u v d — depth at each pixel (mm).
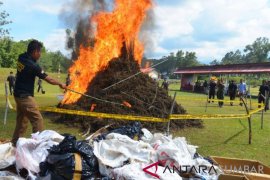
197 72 48312
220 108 21078
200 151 8469
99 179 4488
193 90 46781
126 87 12273
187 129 11531
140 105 11484
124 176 4367
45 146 4949
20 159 4770
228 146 9195
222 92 22219
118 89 12164
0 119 11516
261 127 12516
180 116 8570
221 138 10289
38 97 23109
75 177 4371
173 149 4848
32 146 4926
